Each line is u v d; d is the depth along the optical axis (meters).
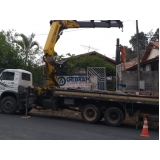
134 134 10.80
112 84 27.88
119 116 12.53
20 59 22.72
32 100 14.34
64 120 13.59
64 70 14.53
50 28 14.58
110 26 15.84
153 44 27.45
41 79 22.52
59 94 13.42
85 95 12.98
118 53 25.31
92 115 13.07
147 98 12.11
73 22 15.23
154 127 13.42
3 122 11.73
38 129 10.54
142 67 27.61
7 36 25.30
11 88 14.41
